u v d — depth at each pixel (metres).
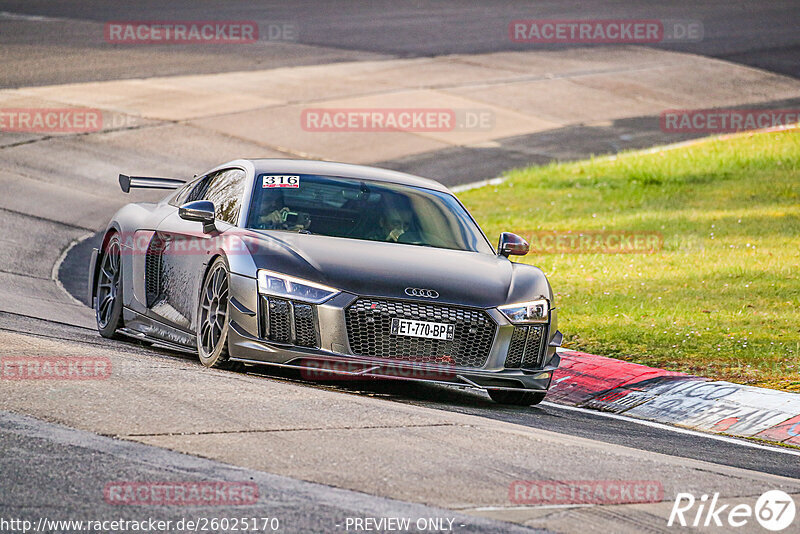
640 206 71.31
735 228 62.72
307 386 24.97
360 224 28.03
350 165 31.50
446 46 128.50
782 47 139.50
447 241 28.80
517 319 25.78
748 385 31.42
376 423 20.78
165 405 20.42
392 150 85.06
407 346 24.66
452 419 22.25
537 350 26.55
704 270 50.62
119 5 143.88
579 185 77.94
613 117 102.94
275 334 24.47
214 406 20.73
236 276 25.00
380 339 24.48
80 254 50.44
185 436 18.45
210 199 30.19
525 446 20.34
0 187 61.78
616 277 49.94
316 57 117.12
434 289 25.17
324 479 16.78
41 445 17.20
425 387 28.98
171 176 70.25
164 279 29.30
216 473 16.59
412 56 121.25
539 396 27.28
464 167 82.38
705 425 28.22
